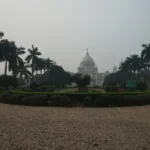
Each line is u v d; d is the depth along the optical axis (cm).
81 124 1199
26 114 1584
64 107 2106
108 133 986
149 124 1219
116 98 2198
